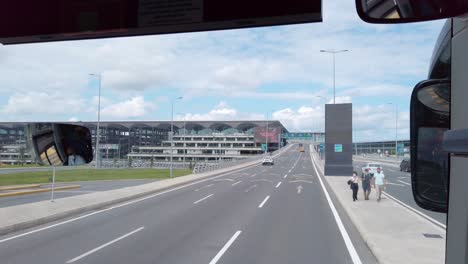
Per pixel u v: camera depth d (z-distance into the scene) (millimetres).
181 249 10141
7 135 99625
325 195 24609
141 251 9938
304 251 9898
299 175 46250
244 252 9805
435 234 11234
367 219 14023
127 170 59188
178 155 139500
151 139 155000
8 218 14211
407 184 33812
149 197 23750
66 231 12891
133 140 144000
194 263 8773
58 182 34938
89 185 32188
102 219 15438
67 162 7621
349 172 42062
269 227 13406
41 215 15164
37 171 52531
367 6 1669
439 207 2240
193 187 30922
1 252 9938
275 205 19562
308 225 13812
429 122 2260
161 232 12562
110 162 82812
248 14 2527
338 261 8914
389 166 67188
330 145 42625
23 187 28031
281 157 110812
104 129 127062
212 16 2615
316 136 156500
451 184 2008
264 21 2559
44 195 24594
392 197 23078
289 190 28109
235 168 62906
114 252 9836
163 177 42375
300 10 2445
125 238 11641
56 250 10109
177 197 23656
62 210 16625
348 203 19125
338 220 14898
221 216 15992
